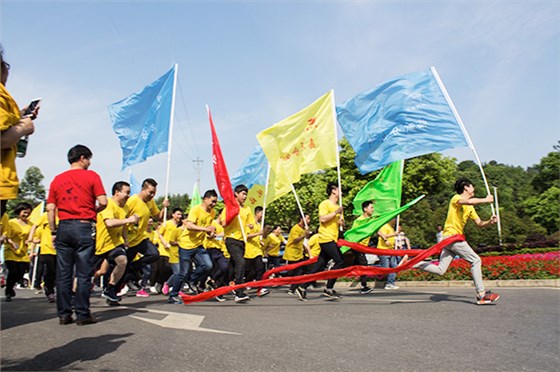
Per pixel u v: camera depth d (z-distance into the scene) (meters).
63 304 5.59
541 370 3.62
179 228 10.78
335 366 3.69
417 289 10.83
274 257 14.07
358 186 30.88
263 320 5.94
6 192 3.51
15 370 3.50
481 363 3.80
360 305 7.57
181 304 8.12
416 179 30.84
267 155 9.76
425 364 3.77
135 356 3.94
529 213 48.00
